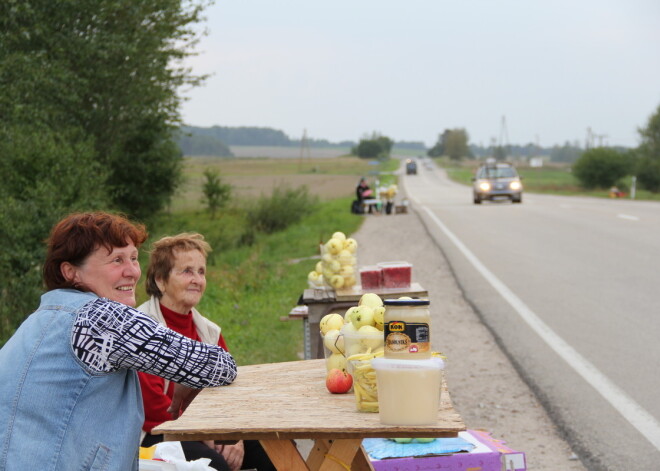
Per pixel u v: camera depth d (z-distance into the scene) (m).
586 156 67.69
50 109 16.97
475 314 10.50
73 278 2.94
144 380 3.86
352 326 3.12
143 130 24.75
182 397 3.99
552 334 9.12
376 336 3.04
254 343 8.93
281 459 2.78
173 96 23.64
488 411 6.36
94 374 2.67
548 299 11.51
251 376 3.41
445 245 19.19
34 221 11.66
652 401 6.45
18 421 2.58
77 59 18.47
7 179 13.76
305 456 5.07
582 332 9.21
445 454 3.84
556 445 5.52
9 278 10.62
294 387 3.21
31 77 16.33
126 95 20.22
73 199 14.53
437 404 2.66
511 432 5.83
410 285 6.02
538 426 5.95
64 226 2.95
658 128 65.62
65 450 2.57
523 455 3.87
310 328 5.84
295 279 14.17
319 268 6.57
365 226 26.06
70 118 19.16
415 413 2.61
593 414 6.15
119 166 24.94
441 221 27.14
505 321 9.97
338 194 62.16
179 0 20.89
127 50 18.58
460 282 13.30
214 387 3.17
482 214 30.64
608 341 8.71
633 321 9.77
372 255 17.56
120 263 2.97
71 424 2.60
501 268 14.95
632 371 7.41
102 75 18.78
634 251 17.20
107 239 2.93
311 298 5.82
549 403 6.47
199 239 4.32
